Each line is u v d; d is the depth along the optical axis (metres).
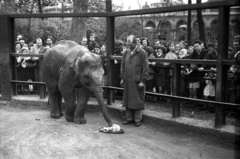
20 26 13.52
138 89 6.56
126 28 12.77
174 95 6.39
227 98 5.92
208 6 5.65
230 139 5.38
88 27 13.18
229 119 6.11
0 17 8.38
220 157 4.94
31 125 6.29
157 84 7.76
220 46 5.54
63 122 6.77
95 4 15.91
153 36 12.31
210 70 6.72
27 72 8.99
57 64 6.87
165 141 5.73
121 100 8.16
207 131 5.70
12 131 6.03
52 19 13.81
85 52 6.51
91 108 7.70
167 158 4.89
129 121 6.86
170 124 6.30
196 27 13.43
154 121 6.61
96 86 6.21
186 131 6.02
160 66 7.71
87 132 5.99
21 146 5.27
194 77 7.04
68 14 7.78
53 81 7.04
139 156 4.91
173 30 12.67
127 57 6.71
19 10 17.22
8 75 8.41
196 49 7.24
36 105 8.12
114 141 5.55
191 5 5.89
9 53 8.39
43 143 5.35
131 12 6.97
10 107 8.28
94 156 4.85
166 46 9.26
